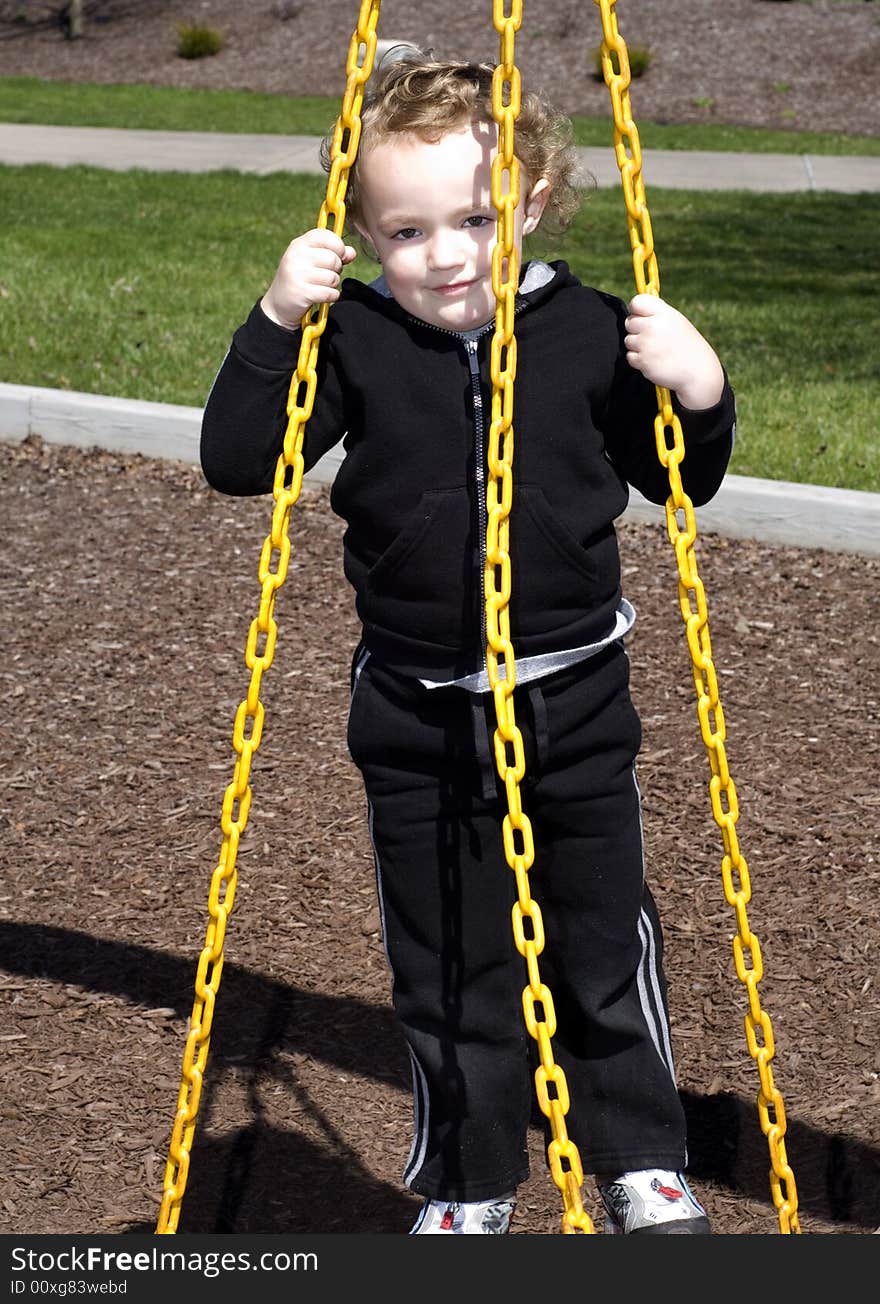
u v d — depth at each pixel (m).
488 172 2.32
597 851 2.53
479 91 2.32
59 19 28.78
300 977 4.01
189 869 4.50
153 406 7.98
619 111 2.16
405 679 2.47
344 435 2.51
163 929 4.20
